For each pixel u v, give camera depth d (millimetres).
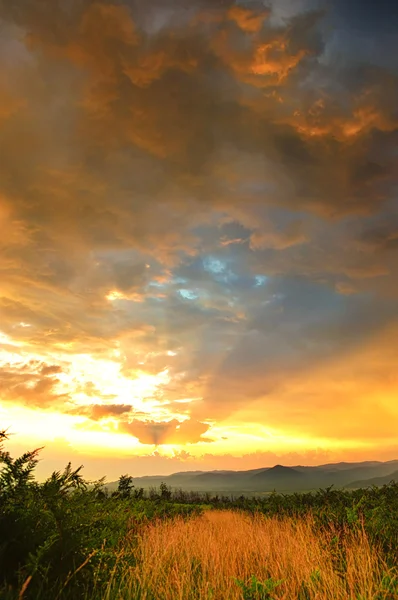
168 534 9391
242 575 6203
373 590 5105
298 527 9281
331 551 6812
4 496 4691
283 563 6664
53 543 4547
